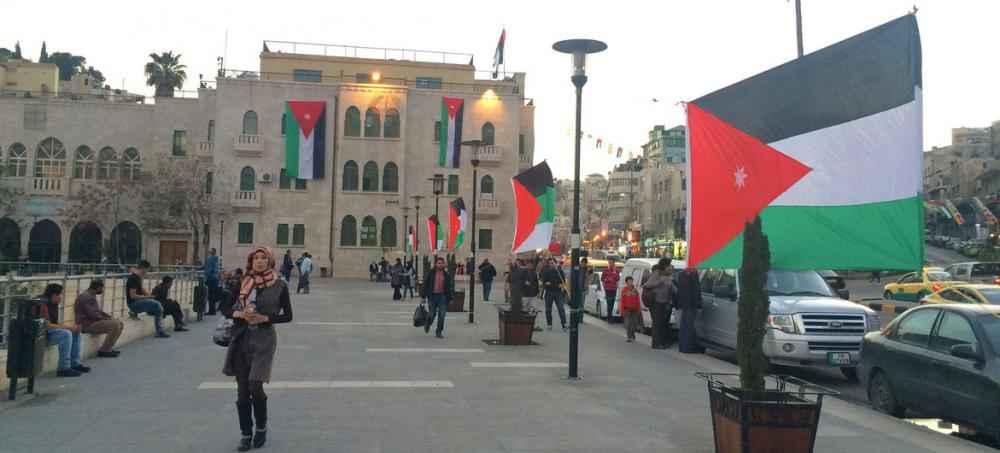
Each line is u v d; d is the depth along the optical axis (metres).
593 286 23.80
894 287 32.53
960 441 7.61
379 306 26.30
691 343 14.41
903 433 7.88
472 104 56.69
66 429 7.35
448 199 56.09
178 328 16.92
